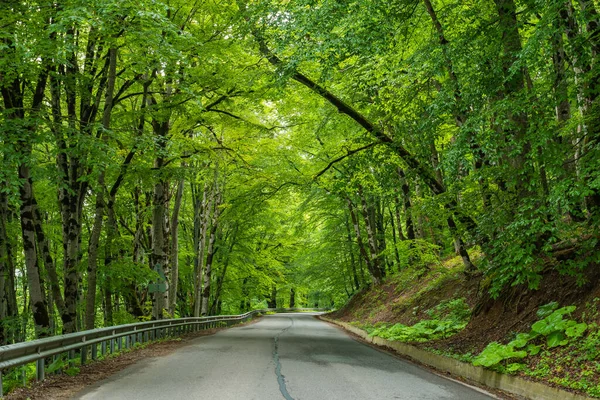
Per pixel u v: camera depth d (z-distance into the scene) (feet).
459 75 34.01
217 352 43.32
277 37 41.91
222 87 51.39
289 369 32.94
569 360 26.66
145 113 48.26
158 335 55.83
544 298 35.83
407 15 37.47
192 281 112.06
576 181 25.43
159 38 34.27
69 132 34.94
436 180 47.98
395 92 47.26
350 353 44.52
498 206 35.35
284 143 68.69
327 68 39.11
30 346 24.27
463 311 50.03
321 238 137.80
